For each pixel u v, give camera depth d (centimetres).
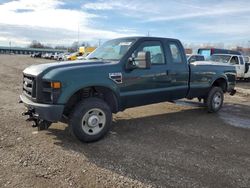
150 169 394
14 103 808
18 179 350
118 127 599
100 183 349
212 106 762
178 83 650
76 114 472
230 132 594
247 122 687
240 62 1902
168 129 600
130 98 553
